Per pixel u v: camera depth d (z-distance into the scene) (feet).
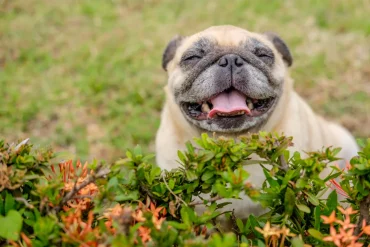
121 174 1.27
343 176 1.30
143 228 1.20
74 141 3.24
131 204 1.30
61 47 4.44
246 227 1.35
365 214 1.27
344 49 4.19
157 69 4.00
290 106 2.15
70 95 3.67
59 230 1.23
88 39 4.57
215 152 1.28
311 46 4.27
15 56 4.25
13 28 4.68
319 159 1.28
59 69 4.04
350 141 2.84
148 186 1.34
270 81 1.98
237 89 1.89
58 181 1.25
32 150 1.40
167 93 2.22
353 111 3.46
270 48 2.10
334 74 3.86
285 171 1.30
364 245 1.28
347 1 4.93
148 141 3.20
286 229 1.21
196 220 1.24
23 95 3.67
